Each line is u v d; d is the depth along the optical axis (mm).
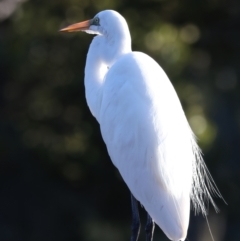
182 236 5891
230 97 13492
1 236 13547
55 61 12234
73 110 12852
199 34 13133
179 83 11914
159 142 6000
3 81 13359
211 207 13484
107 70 6996
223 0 13039
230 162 13320
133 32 11617
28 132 13102
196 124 11938
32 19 12125
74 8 11891
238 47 13445
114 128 6281
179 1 12562
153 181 6000
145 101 6125
